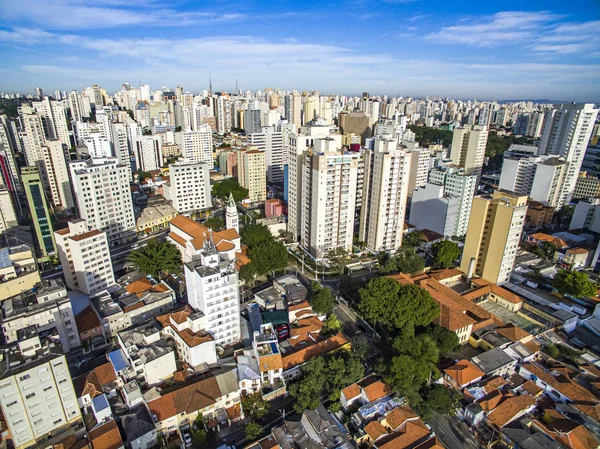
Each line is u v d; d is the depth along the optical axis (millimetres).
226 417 97312
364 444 91188
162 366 103312
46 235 177000
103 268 145250
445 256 163875
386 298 124062
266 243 169125
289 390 102750
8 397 82750
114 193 193250
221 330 117688
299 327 126312
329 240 175625
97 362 115938
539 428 93312
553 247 184250
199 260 122375
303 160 174250
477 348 122562
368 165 178500
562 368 111312
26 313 106562
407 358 99500
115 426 87938
